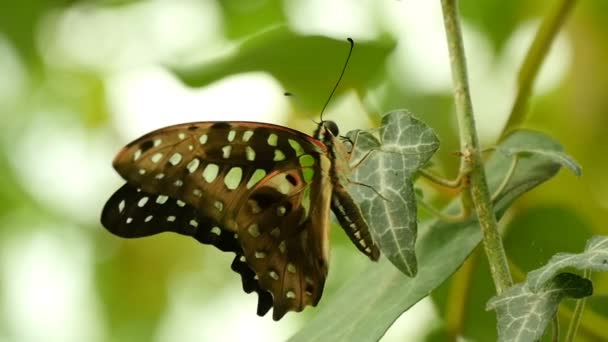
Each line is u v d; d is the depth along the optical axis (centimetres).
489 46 84
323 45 77
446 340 79
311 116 78
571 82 84
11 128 89
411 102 83
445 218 73
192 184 72
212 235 73
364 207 71
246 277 74
